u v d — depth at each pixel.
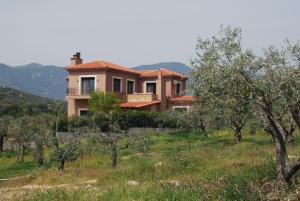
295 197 8.52
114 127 28.23
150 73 55.47
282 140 10.62
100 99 45.59
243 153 21.53
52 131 37.00
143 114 43.81
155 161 21.88
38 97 117.94
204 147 27.25
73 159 26.45
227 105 10.88
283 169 10.45
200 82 11.31
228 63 10.76
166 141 35.16
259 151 21.47
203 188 10.36
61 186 18.52
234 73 10.34
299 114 10.27
